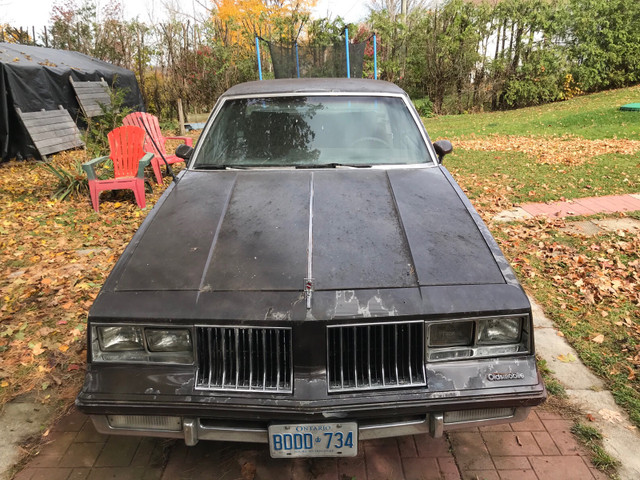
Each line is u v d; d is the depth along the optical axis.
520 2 18.22
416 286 2.07
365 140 3.35
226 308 1.98
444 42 18.33
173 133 14.87
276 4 19.97
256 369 1.99
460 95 19.17
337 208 2.62
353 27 18.20
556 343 3.32
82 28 18.36
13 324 3.65
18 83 9.39
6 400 2.82
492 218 5.81
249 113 3.53
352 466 2.35
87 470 2.33
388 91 3.68
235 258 2.24
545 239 5.11
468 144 11.34
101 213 6.19
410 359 1.99
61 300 3.99
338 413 1.90
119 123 9.22
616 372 2.98
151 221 2.59
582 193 6.74
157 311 2.00
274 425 1.92
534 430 2.55
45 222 5.90
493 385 1.97
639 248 4.80
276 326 1.95
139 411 1.94
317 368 1.96
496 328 2.02
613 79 18.84
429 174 3.09
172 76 17.06
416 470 2.32
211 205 2.71
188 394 1.94
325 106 3.54
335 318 1.94
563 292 3.99
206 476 2.29
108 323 2.01
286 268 2.16
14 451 2.44
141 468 2.34
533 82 18.56
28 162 9.47
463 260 2.22
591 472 2.28
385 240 2.34
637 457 2.36
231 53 17.20
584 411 2.67
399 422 2.00
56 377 3.02
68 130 10.69
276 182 2.95
